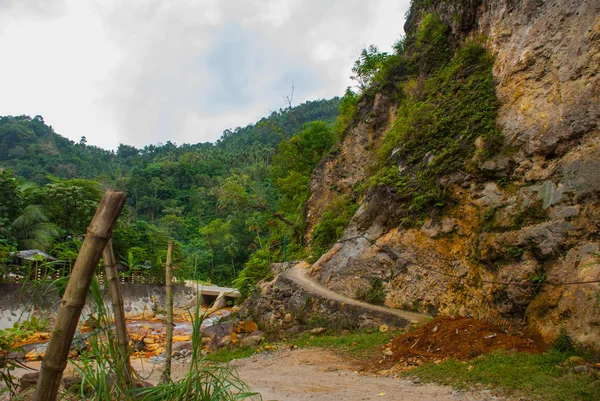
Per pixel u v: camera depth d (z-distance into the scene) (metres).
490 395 6.85
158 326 21.20
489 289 11.66
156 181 97.12
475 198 13.18
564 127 11.34
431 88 18.30
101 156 137.12
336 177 26.47
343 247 17.62
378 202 16.97
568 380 6.75
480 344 9.43
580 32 11.83
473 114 14.66
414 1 25.78
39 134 120.50
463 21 18.38
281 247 29.20
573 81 11.58
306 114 122.12
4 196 25.08
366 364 10.11
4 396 4.30
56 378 2.33
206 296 36.31
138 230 39.09
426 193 14.78
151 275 30.94
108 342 3.03
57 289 3.48
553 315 9.50
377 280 15.26
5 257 16.38
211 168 108.56
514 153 12.64
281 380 8.91
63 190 28.73
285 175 36.09
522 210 11.58
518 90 13.36
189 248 64.12
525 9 14.32
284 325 15.51
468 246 12.96
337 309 14.69
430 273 13.77
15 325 4.04
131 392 3.10
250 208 34.25
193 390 3.41
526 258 10.93
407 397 7.12
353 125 26.31
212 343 14.50
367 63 30.00
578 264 9.65
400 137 18.28
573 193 10.51
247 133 152.12
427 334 10.76
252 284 24.05
